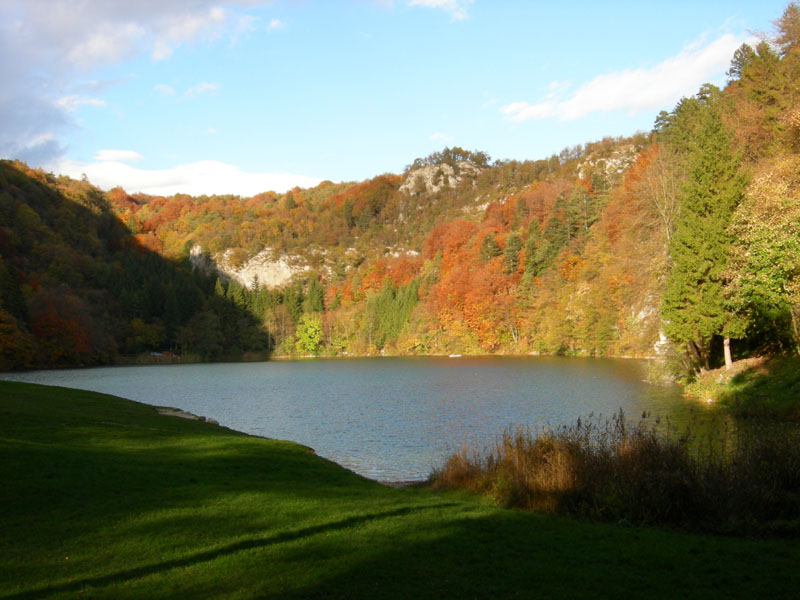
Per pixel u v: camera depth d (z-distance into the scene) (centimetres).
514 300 8994
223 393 4328
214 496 1018
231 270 16288
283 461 1467
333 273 15850
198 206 19375
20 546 734
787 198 1973
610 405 2909
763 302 2375
